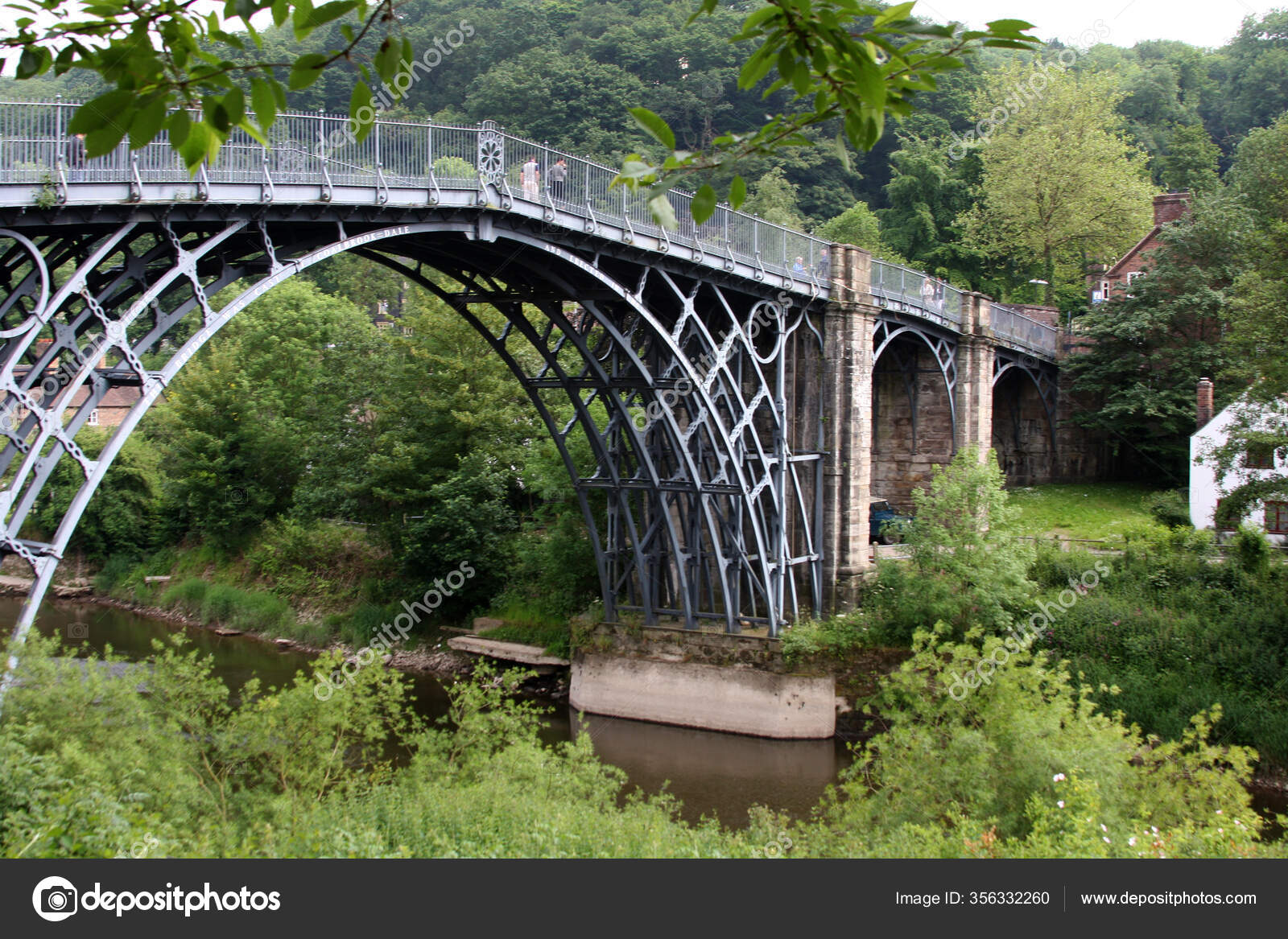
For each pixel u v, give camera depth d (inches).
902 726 651.5
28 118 526.6
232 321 1947.6
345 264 2492.6
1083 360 1678.2
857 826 604.4
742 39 189.0
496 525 1379.2
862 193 2591.0
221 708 651.5
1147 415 1605.6
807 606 1149.1
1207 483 1339.8
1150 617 1064.8
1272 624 1018.7
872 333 1168.8
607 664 1146.7
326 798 616.7
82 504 520.4
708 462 1111.6
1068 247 2183.8
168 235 582.6
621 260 920.9
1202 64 2950.3
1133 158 2509.8
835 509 1139.3
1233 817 579.8
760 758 1014.4
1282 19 2755.9
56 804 467.5
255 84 179.6
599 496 1269.7
